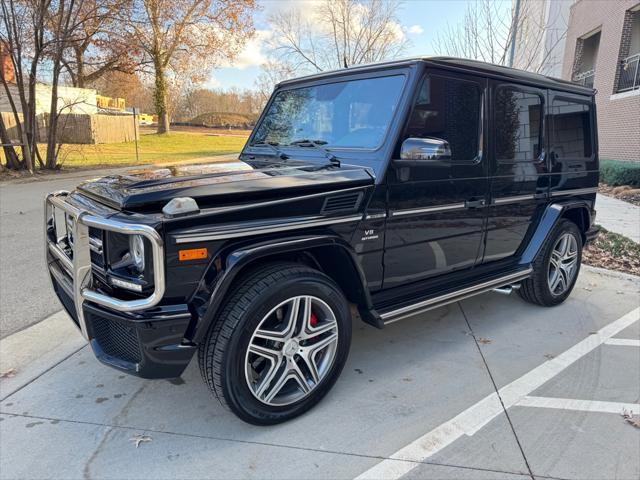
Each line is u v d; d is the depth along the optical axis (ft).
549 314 14.42
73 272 8.22
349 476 7.63
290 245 8.24
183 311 7.55
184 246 7.39
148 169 10.29
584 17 59.16
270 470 7.75
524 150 12.78
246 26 91.04
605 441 8.50
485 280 12.28
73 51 56.49
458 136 10.96
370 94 10.56
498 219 12.41
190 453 8.15
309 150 11.18
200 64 93.50
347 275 9.53
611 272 18.51
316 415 9.23
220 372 7.97
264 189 8.21
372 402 9.67
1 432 8.68
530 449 8.27
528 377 10.69
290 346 8.74
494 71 11.60
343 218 9.04
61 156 68.69
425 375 10.76
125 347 7.97
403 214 10.02
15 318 13.78
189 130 175.11
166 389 10.14
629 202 35.58
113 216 7.59
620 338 12.76
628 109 47.85
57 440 8.48
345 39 52.26
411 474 7.66
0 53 48.57
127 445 8.35
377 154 9.76
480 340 12.58
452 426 8.91
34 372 10.82
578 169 14.80
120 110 118.11
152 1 67.31
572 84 14.51
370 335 12.85
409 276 10.75
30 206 32.14
